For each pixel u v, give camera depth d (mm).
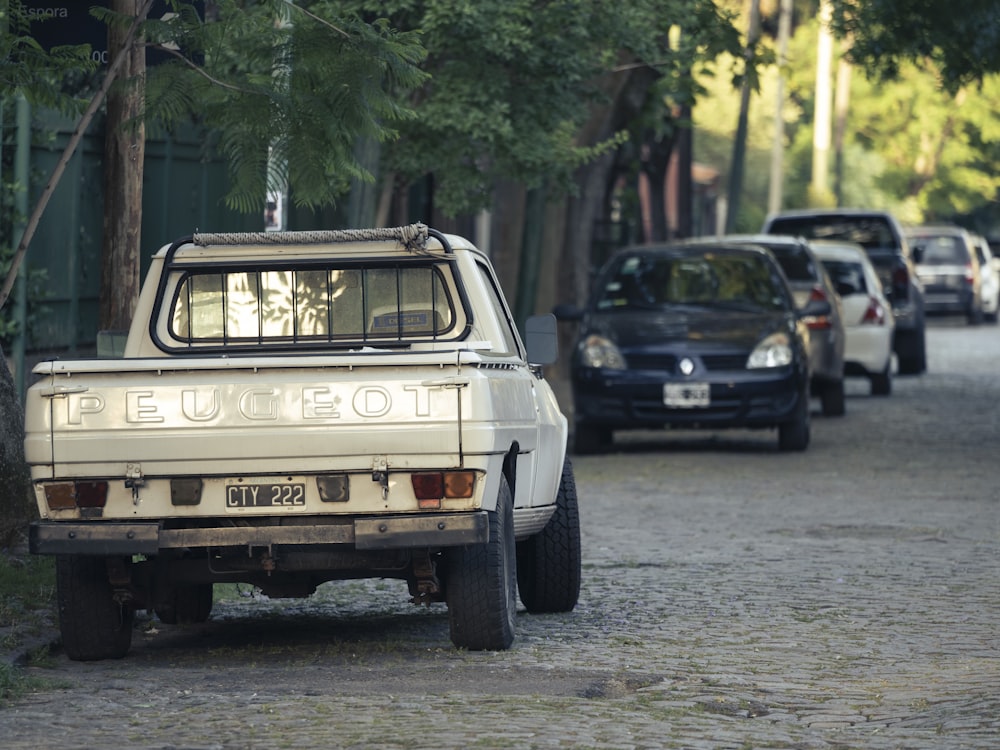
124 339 26625
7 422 29969
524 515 25125
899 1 56781
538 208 69625
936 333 125625
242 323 25359
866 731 18656
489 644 23516
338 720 19109
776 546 33812
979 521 37125
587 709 19641
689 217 106062
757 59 59656
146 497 22156
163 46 26281
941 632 24609
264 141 25562
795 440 51812
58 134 42281
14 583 27312
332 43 25812
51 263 42500
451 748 17750
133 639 25828
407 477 22031
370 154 47000
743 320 51938
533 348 26906
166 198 49188
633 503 40875
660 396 50719
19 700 20562
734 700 20219
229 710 19812
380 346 25016
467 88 47438
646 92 71000
